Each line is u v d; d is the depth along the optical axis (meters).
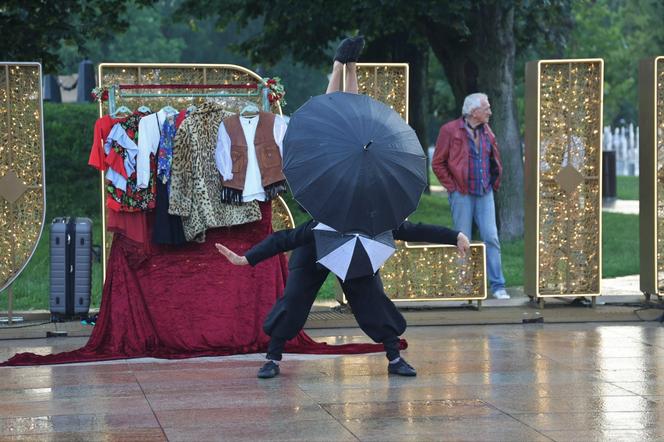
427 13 40.53
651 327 21.94
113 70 21.62
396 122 16.27
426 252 23.59
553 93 24.02
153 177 19.58
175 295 19.73
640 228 24.66
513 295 26.70
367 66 23.53
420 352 19.19
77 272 22.64
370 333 17.12
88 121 52.28
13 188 22.16
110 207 19.62
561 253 24.05
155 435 13.46
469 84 43.75
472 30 42.66
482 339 20.58
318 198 15.81
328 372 17.47
